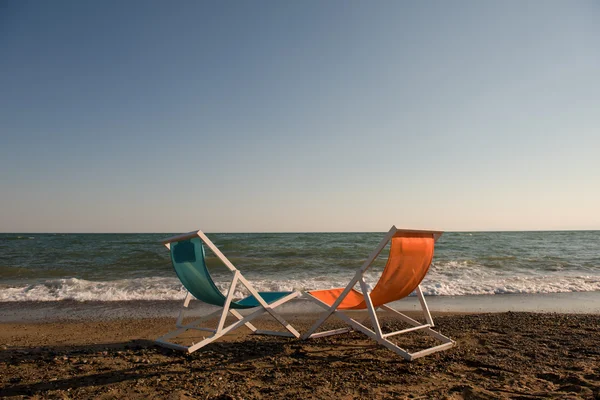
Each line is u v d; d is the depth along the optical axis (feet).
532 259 63.87
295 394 10.33
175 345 14.75
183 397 10.18
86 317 24.27
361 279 14.20
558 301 29.68
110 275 47.42
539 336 17.19
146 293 33.04
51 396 10.30
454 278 42.68
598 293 33.50
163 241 14.94
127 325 21.67
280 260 63.31
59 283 38.14
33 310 26.68
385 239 12.98
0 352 15.05
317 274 48.75
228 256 69.62
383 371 12.28
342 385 11.01
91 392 10.58
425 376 11.73
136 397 10.19
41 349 15.69
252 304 15.53
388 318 23.11
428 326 15.42
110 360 13.73
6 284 39.91
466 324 20.22
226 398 10.06
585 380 11.02
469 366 12.79
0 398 10.16
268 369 12.62
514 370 12.22
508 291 34.24
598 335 17.38
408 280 14.40
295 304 27.99
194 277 14.58
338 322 22.21
